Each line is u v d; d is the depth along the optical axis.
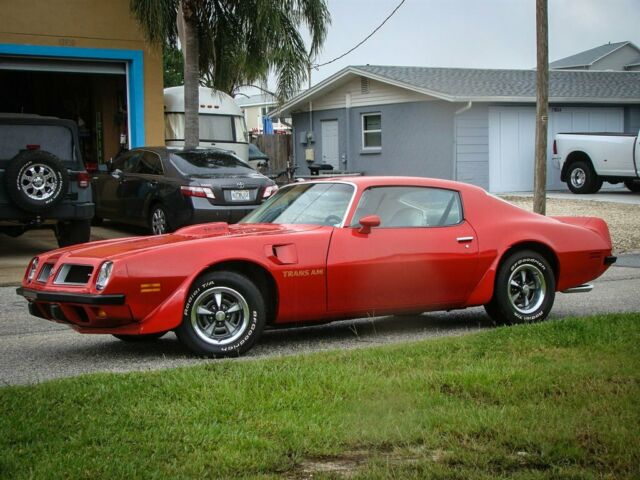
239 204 14.22
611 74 30.88
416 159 25.94
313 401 4.78
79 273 6.48
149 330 6.32
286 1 17.77
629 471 3.70
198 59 18.39
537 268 7.80
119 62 19.08
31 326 8.29
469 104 24.02
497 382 5.09
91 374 5.47
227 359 6.27
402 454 3.98
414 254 7.21
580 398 4.71
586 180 23.47
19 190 12.19
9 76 24.59
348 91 28.23
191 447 4.01
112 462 3.79
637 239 15.41
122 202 15.89
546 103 14.88
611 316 7.21
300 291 6.79
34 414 4.50
